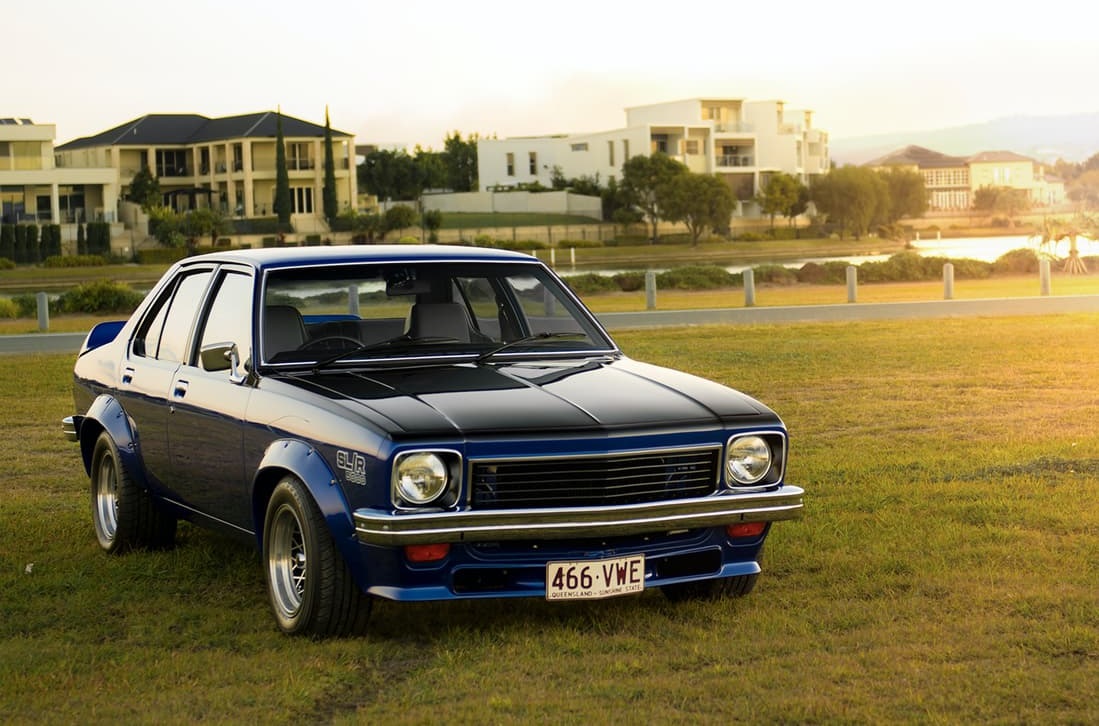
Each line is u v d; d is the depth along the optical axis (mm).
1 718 4594
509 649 5285
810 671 4941
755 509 5461
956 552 6770
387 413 5234
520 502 5152
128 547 7309
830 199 101875
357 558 5195
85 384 7930
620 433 5223
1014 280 37656
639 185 96062
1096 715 4406
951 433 10844
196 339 6641
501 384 5711
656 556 5414
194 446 6434
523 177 119375
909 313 24141
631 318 24438
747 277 28312
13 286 58531
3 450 11008
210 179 95750
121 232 83688
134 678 5023
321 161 94562
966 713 4453
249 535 6051
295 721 4547
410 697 4727
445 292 6461
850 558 6695
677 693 4715
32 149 84500
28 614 6074
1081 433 10617
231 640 5562
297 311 6203
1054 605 5789
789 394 13391
